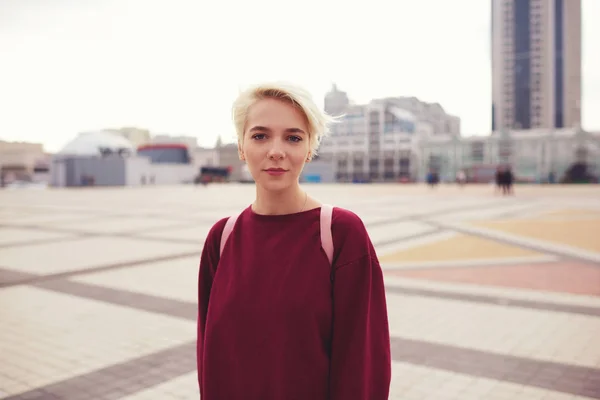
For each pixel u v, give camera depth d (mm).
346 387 1176
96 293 5758
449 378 3305
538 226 12102
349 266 1206
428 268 7031
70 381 3352
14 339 4195
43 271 7066
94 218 15523
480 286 5906
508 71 125750
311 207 1284
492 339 4047
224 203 22781
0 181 65750
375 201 22234
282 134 1210
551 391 3086
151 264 7531
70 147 75375
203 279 1409
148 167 62969
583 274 6562
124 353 3852
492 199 23500
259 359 1188
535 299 5273
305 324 1176
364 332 1196
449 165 69688
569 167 63656
